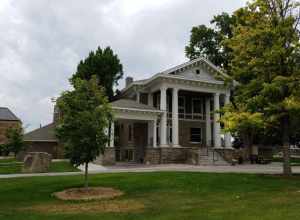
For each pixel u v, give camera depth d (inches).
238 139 1882.4
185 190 597.0
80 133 567.8
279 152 2074.3
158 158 1341.0
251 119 728.3
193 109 1595.7
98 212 442.0
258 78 788.0
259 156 1517.0
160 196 547.8
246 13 811.4
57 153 1656.0
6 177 806.5
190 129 1565.0
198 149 1339.8
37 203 514.3
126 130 1617.9
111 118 607.8
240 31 812.0
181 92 1544.0
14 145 1509.6
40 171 974.4
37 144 1658.5
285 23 765.9
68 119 573.3
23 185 666.2
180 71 1433.3
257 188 610.5
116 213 433.1
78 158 575.8
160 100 1423.5
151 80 1440.7
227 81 865.5
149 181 677.9
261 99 748.0
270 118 739.4
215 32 1811.0
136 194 570.9
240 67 838.5
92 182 680.4
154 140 1344.7
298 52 766.5
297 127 858.8
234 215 394.6
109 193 570.6
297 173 859.4
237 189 602.9
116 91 2028.8
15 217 416.2
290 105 696.4
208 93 1540.4
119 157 1577.3
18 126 1708.9
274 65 770.2
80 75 1967.3
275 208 428.1
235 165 1301.7
